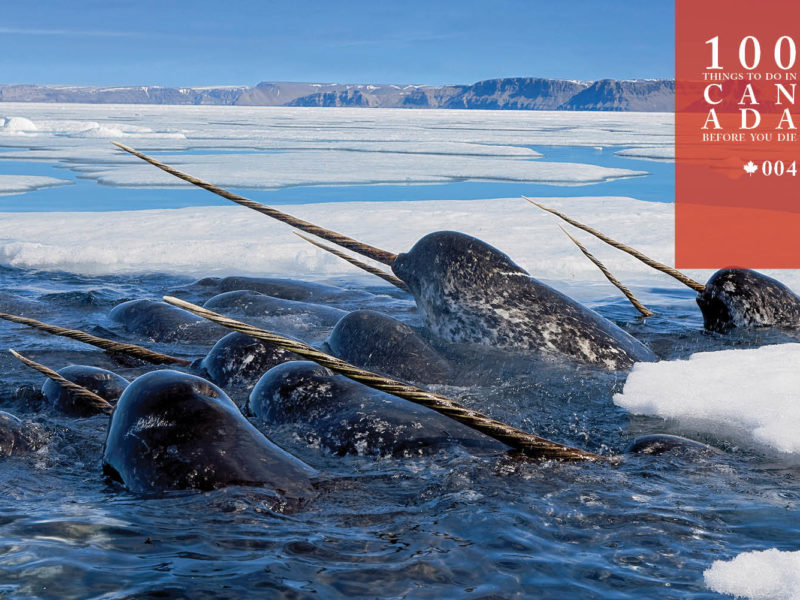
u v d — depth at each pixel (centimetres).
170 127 8212
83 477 454
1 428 498
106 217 1780
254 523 382
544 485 438
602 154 5066
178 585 321
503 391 646
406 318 919
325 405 540
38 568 332
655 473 462
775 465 486
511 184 3020
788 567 335
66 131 6750
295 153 4572
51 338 830
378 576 333
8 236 1512
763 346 773
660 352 807
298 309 919
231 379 671
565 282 1194
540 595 320
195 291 1075
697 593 322
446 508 407
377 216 1791
